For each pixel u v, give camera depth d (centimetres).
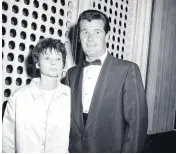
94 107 129
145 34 240
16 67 157
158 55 271
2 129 128
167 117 295
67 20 183
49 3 170
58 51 123
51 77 126
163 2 269
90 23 128
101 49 133
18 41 156
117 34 218
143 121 128
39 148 125
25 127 124
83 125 132
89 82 138
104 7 212
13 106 126
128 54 232
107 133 131
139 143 125
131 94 128
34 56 128
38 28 165
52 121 127
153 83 269
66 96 136
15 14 154
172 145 267
